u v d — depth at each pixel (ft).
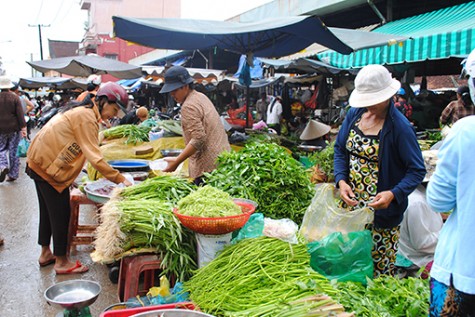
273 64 34.04
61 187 12.67
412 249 12.29
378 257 9.88
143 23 16.56
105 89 12.26
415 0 31.91
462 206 5.59
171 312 7.14
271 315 7.05
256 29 16.37
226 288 8.16
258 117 47.39
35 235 17.22
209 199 9.41
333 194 10.56
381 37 20.66
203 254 9.45
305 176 12.40
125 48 112.37
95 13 118.11
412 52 23.13
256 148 12.73
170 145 20.70
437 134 20.83
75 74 34.71
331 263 9.18
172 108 48.11
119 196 11.06
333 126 32.22
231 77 44.86
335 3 32.55
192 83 13.56
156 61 59.41
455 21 23.89
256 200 11.52
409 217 12.01
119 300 11.40
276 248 8.88
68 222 13.25
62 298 8.43
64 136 12.16
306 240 9.80
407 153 9.03
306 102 40.65
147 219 9.95
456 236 5.82
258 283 8.14
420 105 31.53
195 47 23.59
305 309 6.90
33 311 11.21
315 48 38.01
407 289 8.84
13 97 26.61
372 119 9.54
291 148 23.32
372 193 9.52
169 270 10.13
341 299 7.84
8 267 13.88
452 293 5.85
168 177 12.00
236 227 9.03
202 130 13.20
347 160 10.13
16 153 27.91
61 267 13.39
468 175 5.52
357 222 9.31
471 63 5.72
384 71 9.01
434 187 5.98
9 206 21.70
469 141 5.54
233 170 12.14
